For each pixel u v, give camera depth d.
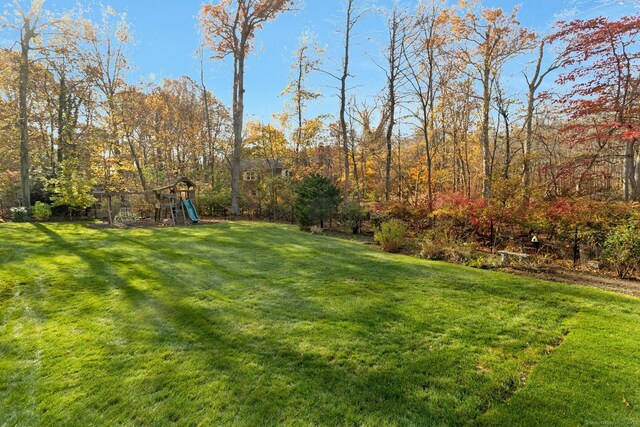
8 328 3.61
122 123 18.94
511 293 4.67
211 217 18.48
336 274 5.71
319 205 11.68
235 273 5.80
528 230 8.20
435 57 13.78
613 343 3.21
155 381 2.66
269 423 2.22
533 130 15.03
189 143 24.41
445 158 19.52
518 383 2.62
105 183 18.17
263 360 2.96
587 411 2.30
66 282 5.12
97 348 3.18
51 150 20.28
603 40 9.45
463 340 3.30
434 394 2.49
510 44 12.66
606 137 9.38
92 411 2.35
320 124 22.20
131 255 7.11
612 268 6.03
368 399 2.45
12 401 2.46
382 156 20.94
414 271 5.87
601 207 7.20
